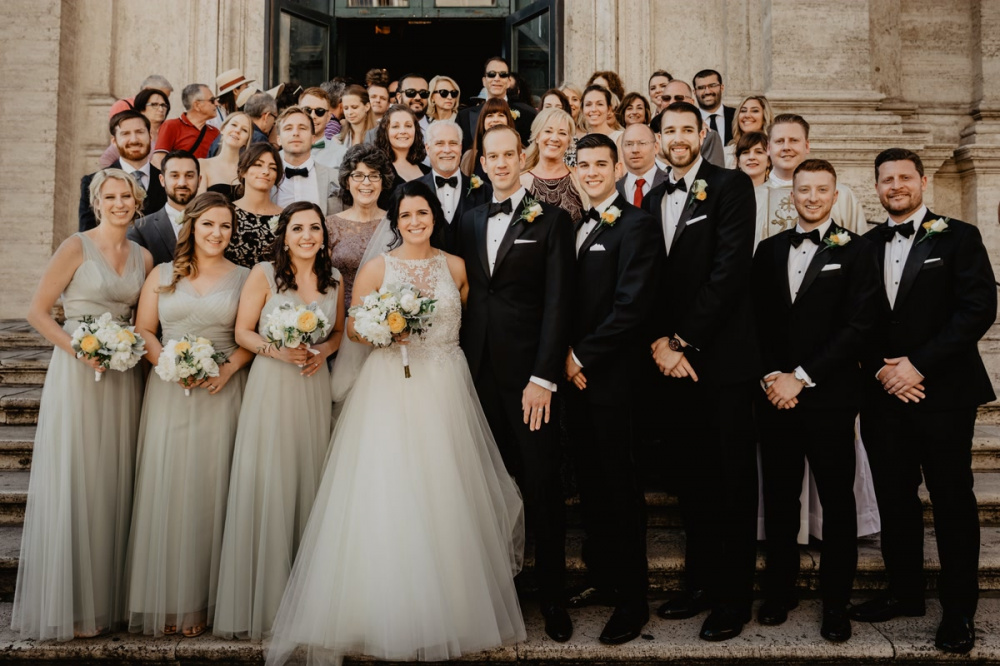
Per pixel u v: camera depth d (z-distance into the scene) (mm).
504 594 3174
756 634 3215
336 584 2996
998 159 7262
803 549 3785
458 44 11633
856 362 3340
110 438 3232
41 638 3086
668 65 7984
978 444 4598
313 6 8648
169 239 4008
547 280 3328
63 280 3271
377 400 3195
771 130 4250
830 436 3283
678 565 3619
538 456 3277
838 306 3359
